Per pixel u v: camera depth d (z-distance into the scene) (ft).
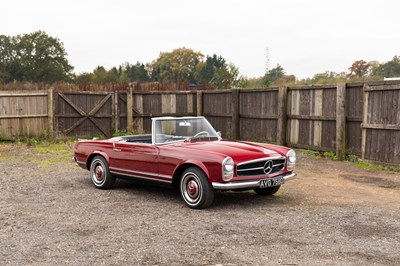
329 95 38.11
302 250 14.32
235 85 81.35
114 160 23.79
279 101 43.39
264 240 15.35
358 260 13.39
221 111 53.31
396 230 16.60
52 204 21.24
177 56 291.17
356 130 35.50
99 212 19.60
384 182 27.02
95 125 54.13
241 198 22.45
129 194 23.59
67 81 247.70
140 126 55.57
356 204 21.06
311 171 31.27
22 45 236.43
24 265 13.15
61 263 13.28
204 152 19.57
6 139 49.26
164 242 15.19
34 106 50.34
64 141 50.55
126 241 15.34
